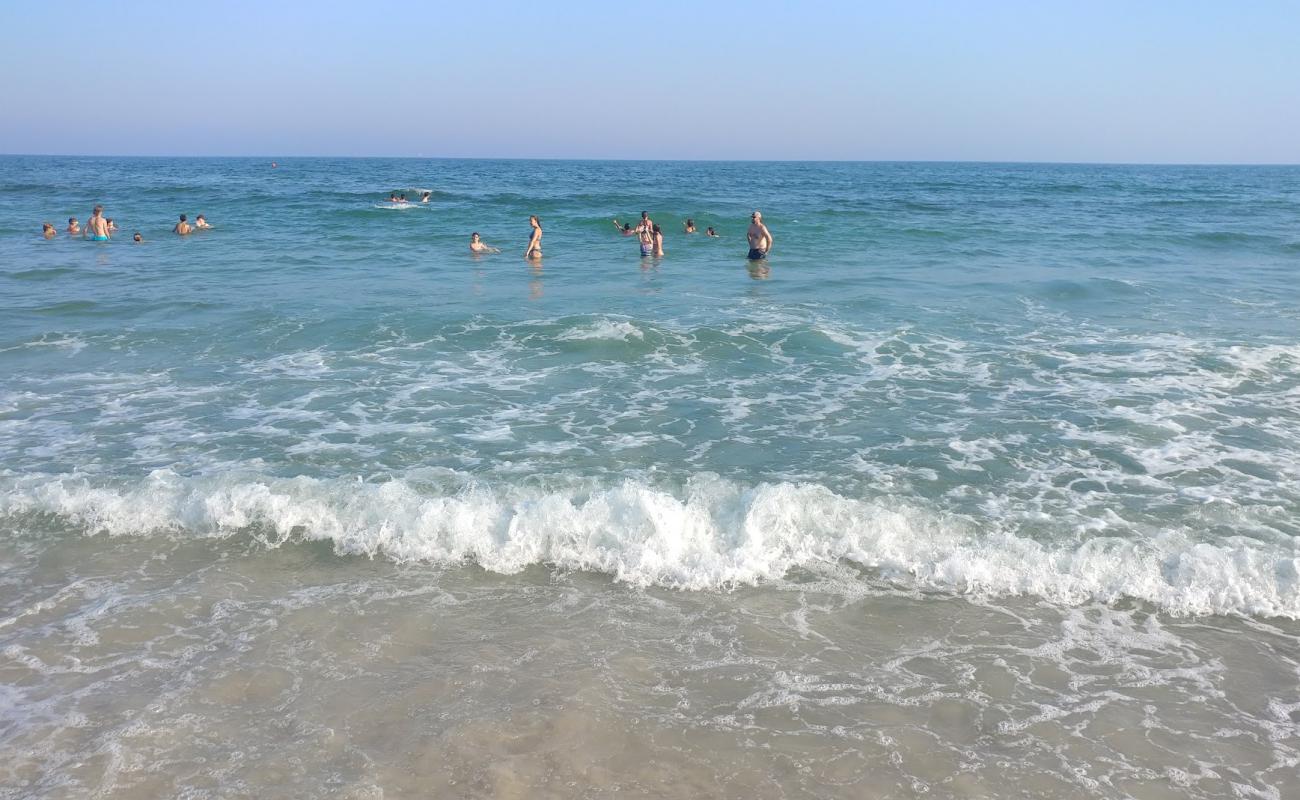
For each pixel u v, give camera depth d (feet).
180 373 34.40
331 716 14.33
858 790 12.80
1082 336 40.37
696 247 75.61
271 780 12.84
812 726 14.20
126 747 13.53
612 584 18.88
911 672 15.67
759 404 30.83
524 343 38.91
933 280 56.29
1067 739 13.94
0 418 28.86
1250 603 17.70
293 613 17.53
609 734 13.91
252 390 32.24
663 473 24.47
